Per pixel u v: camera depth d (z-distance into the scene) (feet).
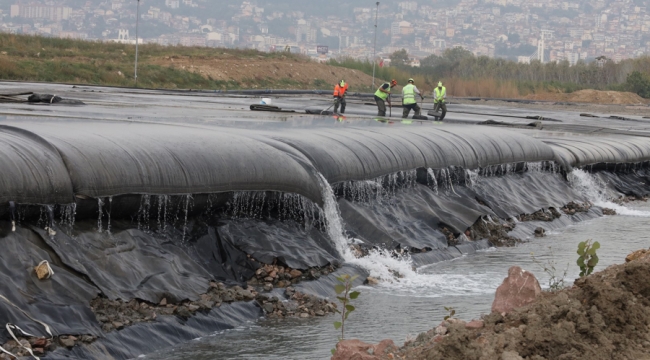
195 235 40.29
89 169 36.11
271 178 44.91
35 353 27.50
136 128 47.32
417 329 35.01
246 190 43.50
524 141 78.28
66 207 34.76
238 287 37.42
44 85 136.87
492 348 20.56
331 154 52.54
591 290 22.50
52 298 30.53
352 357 22.59
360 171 53.88
